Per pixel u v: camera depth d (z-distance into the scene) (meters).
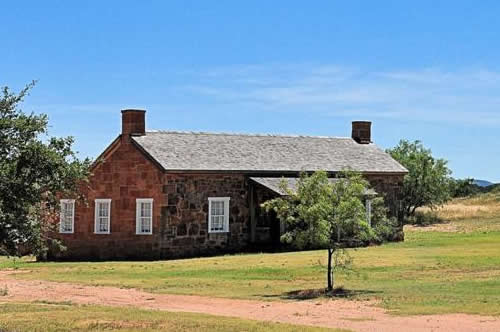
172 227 42.06
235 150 46.34
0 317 20.55
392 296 24.52
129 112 43.53
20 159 18.03
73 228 44.00
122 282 30.47
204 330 18.08
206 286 28.62
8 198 17.80
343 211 25.70
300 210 25.78
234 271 32.97
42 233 18.94
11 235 17.98
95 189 43.75
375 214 29.20
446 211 77.38
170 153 43.28
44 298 25.91
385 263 34.19
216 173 43.31
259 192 44.84
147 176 42.44
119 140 43.41
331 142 51.75
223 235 43.56
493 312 20.78
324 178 26.05
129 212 42.84
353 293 25.62
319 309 22.41
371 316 20.75
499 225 62.69
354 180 26.31
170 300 25.03
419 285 27.11
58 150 18.77
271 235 44.84
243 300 24.78
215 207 43.47
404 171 49.84
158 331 18.02
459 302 22.72
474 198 94.50
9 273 34.84
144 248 42.19
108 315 20.78
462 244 44.19
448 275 30.02
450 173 74.06
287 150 48.59
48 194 18.91
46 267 37.72
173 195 42.16
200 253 42.78
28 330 18.38
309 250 43.12
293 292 26.50
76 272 34.72
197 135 46.72
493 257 35.88
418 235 53.84
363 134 53.12
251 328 18.28
